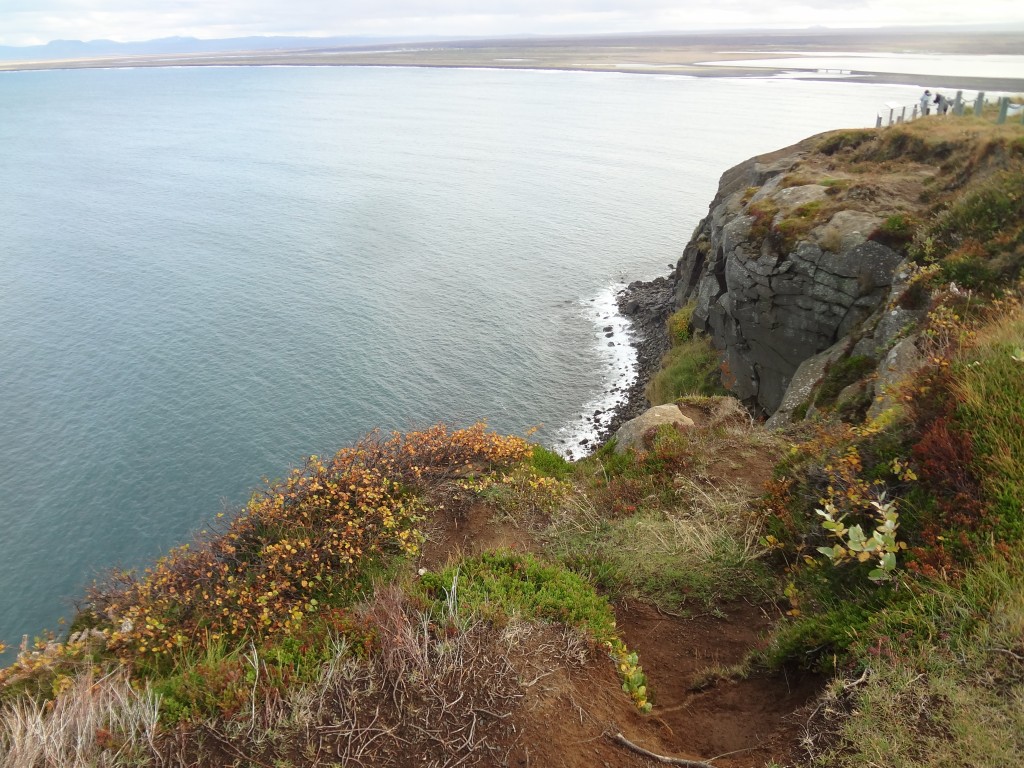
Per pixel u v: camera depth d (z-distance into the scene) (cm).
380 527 994
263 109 18075
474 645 593
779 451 1129
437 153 10688
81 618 957
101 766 484
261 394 3809
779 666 605
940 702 463
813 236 2023
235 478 3183
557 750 505
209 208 7706
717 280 2852
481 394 3784
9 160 10850
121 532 2889
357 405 3694
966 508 592
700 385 2741
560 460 1366
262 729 512
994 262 1398
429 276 5453
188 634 812
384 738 504
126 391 3856
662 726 569
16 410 3675
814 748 474
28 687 689
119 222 7181
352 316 4750
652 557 847
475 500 1059
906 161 2539
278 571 909
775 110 12338
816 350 2031
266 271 5634
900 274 1691
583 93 18112
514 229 6550
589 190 7862
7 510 2986
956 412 684
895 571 593
